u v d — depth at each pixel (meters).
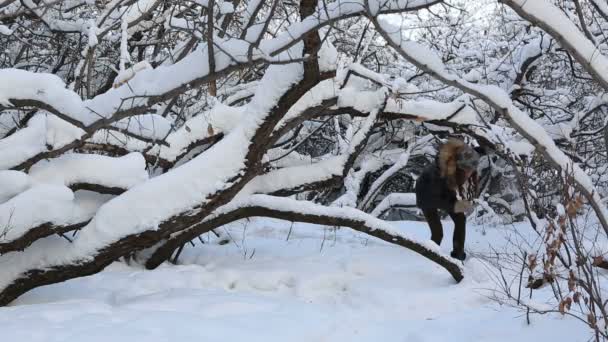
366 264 7.00
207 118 7.57
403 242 6.48
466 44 13.46
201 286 6.56
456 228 7.36
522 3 3.64
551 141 3.98
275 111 5.72
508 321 5.08
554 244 4.74
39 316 4.87
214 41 4.87
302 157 9.41
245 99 9.88
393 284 6.46
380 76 7.50
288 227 9.30
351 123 10.61
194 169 5.80
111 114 5.24
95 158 6.29
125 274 6.72
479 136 8.72
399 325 5.40
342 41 10.39
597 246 6.81
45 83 5.31
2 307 5.41
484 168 13.13
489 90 3.91
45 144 5.98
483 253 7.65
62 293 6.04
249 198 6.70
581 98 12.46
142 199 5.70
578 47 3.61
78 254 5.62
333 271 6.85
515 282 6.28
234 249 7.88
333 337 5.09
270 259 7.36
